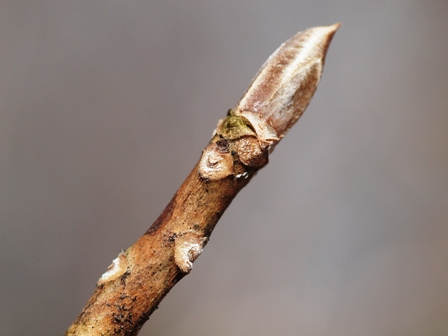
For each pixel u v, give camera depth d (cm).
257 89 13
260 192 29
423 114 29
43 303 26
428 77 29
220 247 28
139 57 27
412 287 28
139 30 27
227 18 28
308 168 29
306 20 29
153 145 27
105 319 12
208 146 13
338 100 29
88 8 26
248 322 28
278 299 28
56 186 26
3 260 26
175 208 12
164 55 27
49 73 26
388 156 29
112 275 12
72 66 26
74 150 26
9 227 26
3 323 26
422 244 28
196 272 28
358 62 29
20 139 26
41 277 26
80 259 27
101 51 27
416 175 29
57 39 26
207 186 12
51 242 26
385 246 29
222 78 28
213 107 28
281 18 28
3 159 26
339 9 29
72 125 26
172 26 27
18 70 26
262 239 29
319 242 29
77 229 27
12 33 25
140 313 12
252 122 12
